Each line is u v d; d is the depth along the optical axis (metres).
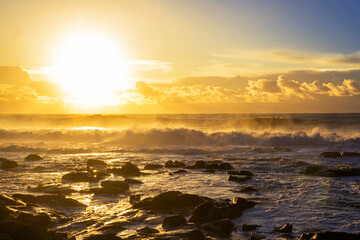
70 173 13.09
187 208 8.77
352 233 6.64
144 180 12.84
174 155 20.64
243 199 9.14
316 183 12.06
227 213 8.30
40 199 9.39
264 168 15.52
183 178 13.21
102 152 21.86
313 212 8.52
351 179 12.70
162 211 8.64
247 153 21.27
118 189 10.88
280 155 20.16
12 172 14.52
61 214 8.29
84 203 9.49
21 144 26.70
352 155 18.84
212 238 6.70
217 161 17.02
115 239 6.46
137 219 8.02
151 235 6.72
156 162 17.78
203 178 13.18
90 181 12.62
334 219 7.91
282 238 6.72
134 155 20.53
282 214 8.39
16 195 9.42
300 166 15.66
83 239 6.49
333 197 10.02
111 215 8.41
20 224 6.18
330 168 13.91
